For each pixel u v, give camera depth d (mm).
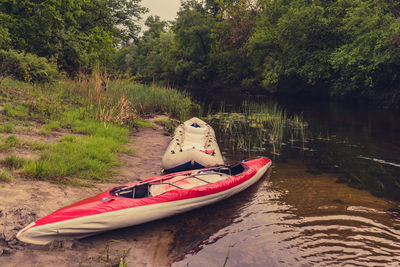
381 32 19781
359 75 21984
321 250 4281
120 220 4398
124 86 17000
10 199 4504
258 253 4168
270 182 7223
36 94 12141
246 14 43719
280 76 33781
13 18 20281
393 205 5938
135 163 8125
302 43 29156
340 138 12719
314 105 26688
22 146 7059
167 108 18000
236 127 15031
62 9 22969
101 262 3666
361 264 3973
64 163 6340
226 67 50125
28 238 3668
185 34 55406
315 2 28609
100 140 8883
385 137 12898
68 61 23297
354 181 7371
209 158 7711
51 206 4633
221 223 5051
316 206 5824
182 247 4250
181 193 5215
